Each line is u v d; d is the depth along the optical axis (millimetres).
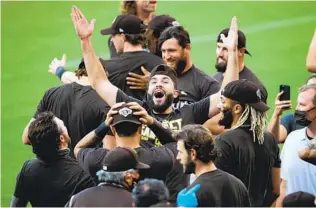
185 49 28141
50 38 47906
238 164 22953
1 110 41594
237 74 25672
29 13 50125
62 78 28797
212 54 45469
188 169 21406
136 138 22188
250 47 45906
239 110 23203
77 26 25141
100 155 22438
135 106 22125
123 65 28094
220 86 28328
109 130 23484
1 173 36281
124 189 20625
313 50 26766
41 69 45219
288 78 42812
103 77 25016
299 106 24359
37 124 22766
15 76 44688
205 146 21078
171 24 29844
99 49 46219
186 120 24328
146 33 29844
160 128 22391
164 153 22141
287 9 49062
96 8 50625
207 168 21266
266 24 48000
